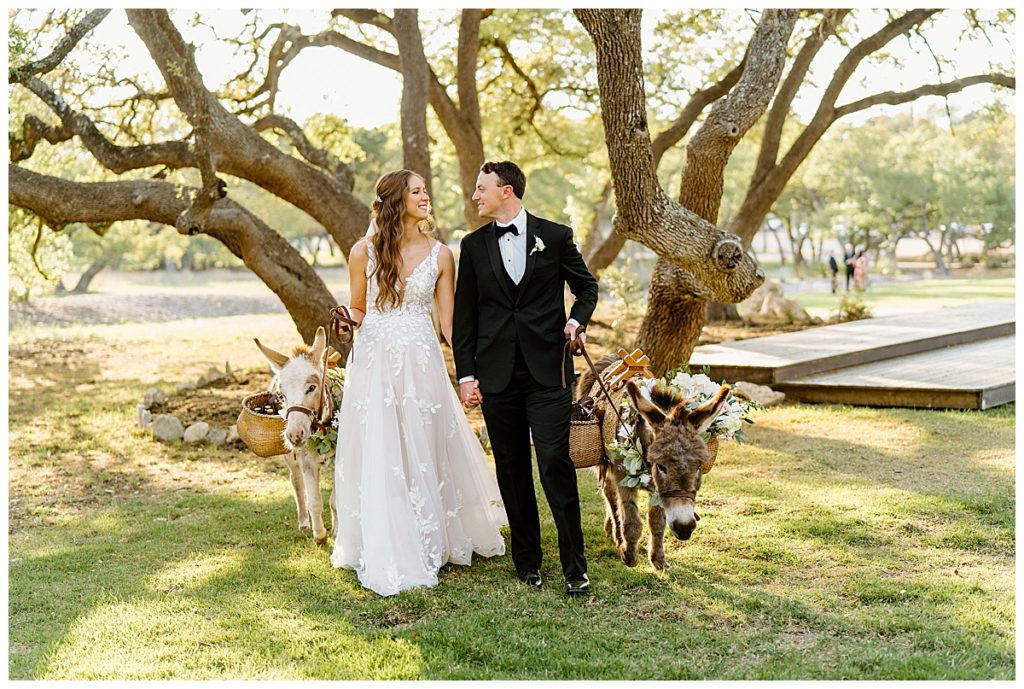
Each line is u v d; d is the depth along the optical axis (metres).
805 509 6.20
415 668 3.95
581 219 18.34
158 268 57.94
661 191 7.40
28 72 9.01
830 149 44.22
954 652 3.99
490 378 4.91
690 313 9.45
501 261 4.89
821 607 4.55
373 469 5.02
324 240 72.06
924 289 31.80
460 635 4.26
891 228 47.53
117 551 5.75
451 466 5.38
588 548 5.58
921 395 9.73
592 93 16.52
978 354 12.73
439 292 5.32
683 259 7.54
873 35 13.97
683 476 4.33
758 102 8.24
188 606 4.77
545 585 4.97
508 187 4.92
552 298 4.93
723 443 8.35
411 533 4.99
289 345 17.66
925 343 13.33
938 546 5.43
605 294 27.70
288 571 5.29
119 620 4.58
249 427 5.54
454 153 18.47
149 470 7.91
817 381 10.62
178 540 5.95
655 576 5.03
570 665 3.93
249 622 4.54
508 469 5.02
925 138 46.25
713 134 8.27
